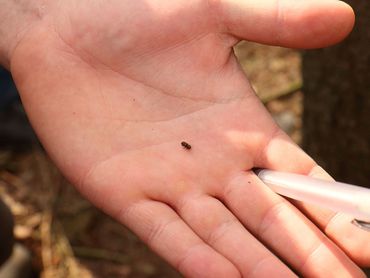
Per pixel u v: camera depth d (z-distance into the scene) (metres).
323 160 0.41
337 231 0.25
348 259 0.24
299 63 0.51
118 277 0.42
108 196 0.27
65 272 0.42
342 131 0.39
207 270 0.24
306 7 0.27
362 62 0.35
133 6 0.28
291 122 0.48
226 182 0.27
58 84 0.29
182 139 0.28
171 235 0.25
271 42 0.28
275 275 0.24
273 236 0.26
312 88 0.39
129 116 0.28
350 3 0.34
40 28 0.30
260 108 0.28
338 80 0.37
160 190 0.27
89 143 0.28
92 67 0.29
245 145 0.27
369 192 0.23
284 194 0.26
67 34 0.29
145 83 0.28
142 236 0.26
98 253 0.43
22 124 0.48
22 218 0.44
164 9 0.28
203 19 0.28
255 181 0.27
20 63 0.30
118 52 0.28
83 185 0.28
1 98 0.47
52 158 0.29
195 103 0.28
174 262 0.25
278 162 0.27
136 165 0.27
